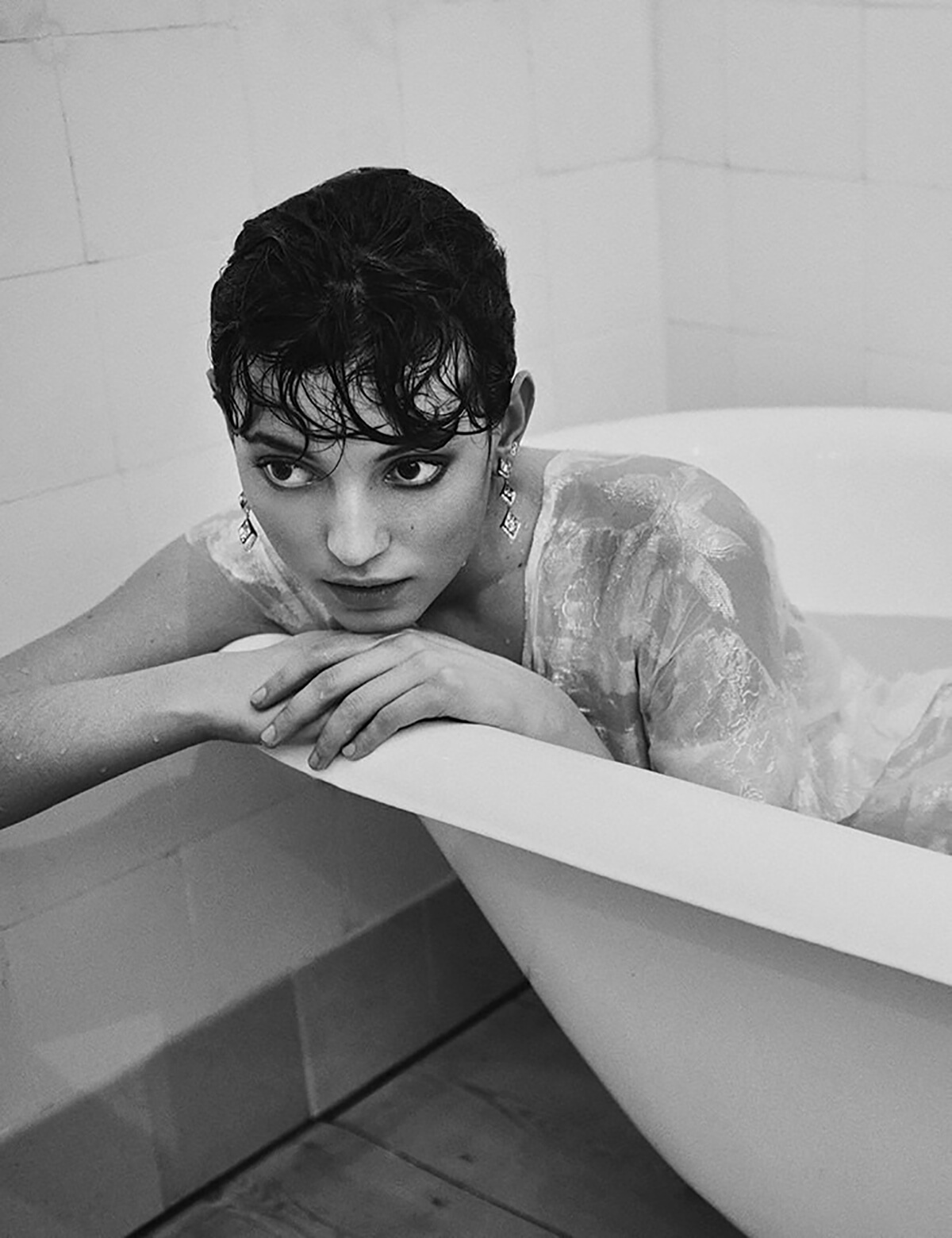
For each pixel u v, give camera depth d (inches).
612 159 74.7
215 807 62.1
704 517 49.4
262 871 64.2
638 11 74.0
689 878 37.2
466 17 67.3
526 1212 61.2
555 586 50.4
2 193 54.5
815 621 65.8
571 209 73.5
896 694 56.3
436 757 42.4
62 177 56.0
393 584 43.5
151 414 59.8
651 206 77.2
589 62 72.5
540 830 39.6
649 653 49.6
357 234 40.5
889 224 69.9
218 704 45.3
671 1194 61.4
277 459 41.8
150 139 58.1
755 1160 45.8
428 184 42.8
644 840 38.3
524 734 45.2
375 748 43.3
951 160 67.2
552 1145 64.8
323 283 39.7
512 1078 69.2
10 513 56.6
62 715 46.6
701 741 48.3
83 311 57.3
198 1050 63.6
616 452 64.9
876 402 73.1
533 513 50.7
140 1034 61.7
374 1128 67.0
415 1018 71.1
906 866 35.8
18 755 46.6
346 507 41.6
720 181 74.9
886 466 64.4
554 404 75.3
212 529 53.3
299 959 66.2
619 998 45.6
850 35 68.6
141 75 57.4
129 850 59.9
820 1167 43.9
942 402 70.8
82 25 55.6
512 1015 73.4
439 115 67.2
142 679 46.9
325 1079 68.2
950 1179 41.0
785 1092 42.8
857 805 52.2
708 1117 46.0
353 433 40.3
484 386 41.9
